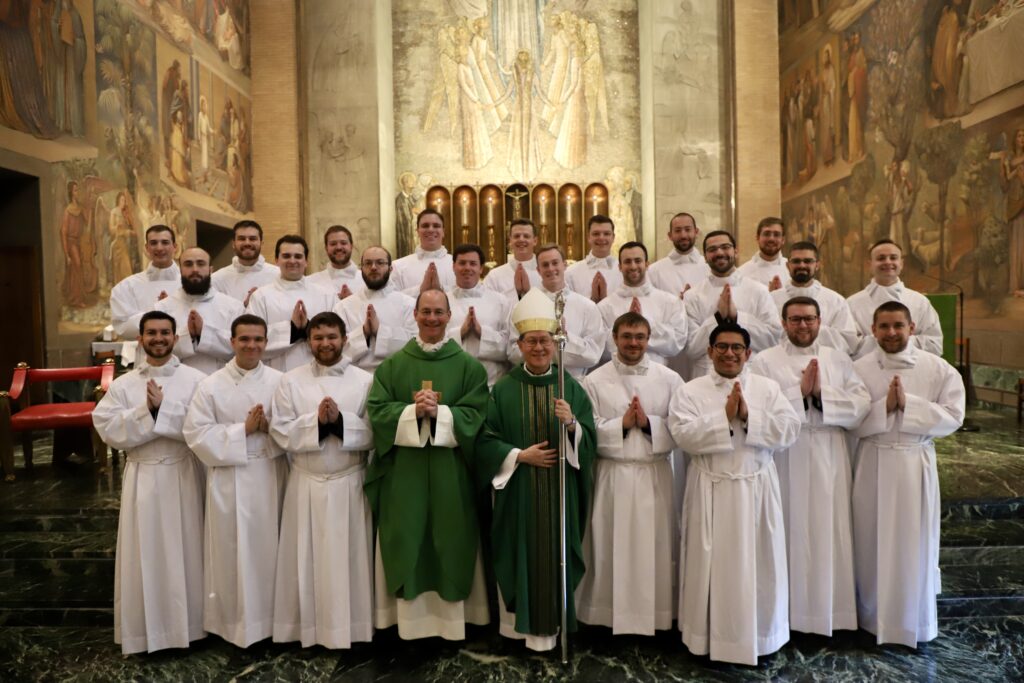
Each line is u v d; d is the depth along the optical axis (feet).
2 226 29.58
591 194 53.72
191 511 15.17
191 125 41.57
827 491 14.89
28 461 24.56
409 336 19.63
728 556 13.83
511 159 54.34
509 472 14.07
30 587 17.72
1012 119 34.53
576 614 15.46
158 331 15.02
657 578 14.90
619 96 54.29
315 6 49.90
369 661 14.37
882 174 45.88
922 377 15.28
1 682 14.06
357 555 14.88
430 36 54.44
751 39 49.47
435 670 13.99
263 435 15.01
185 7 41.11
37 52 29.35
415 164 54.39
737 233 49.37
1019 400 31.50
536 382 14.58
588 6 54.39
